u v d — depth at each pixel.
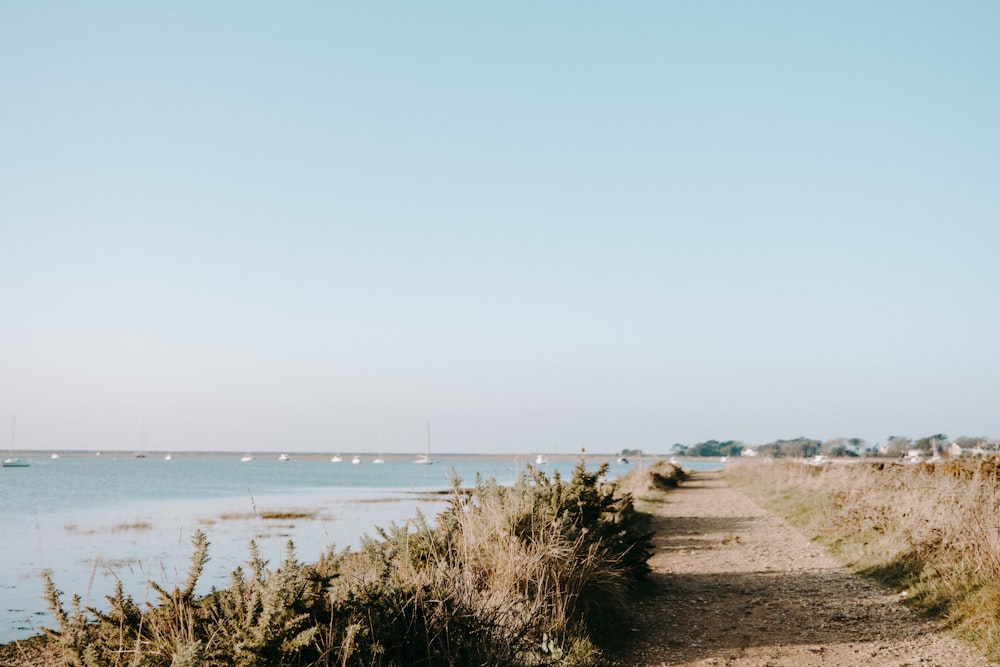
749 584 10.59
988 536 8.60
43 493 52.81
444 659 5.33
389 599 5.48
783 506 20.55
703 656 7.19
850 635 7.66
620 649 7.47
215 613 4.77
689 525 18.11
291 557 4.97
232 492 53.81
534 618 6.54
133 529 26.16
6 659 8.56
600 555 8.76
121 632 4.49
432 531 8.06
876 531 12.40
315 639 4.70
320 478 84.69
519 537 8.30
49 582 4.61
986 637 6.84
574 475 10.55
